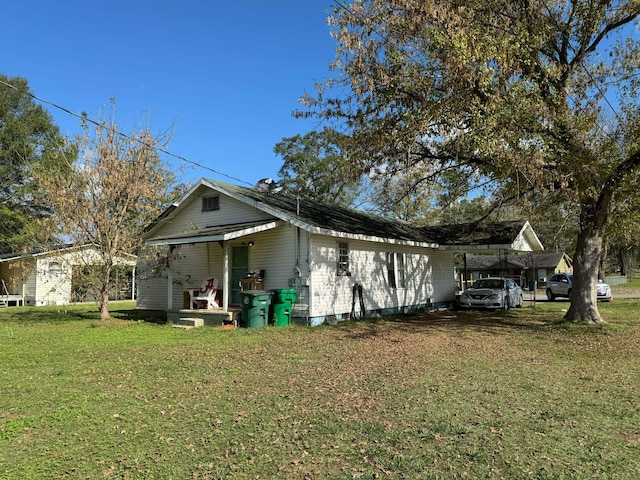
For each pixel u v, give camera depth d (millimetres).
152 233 18359
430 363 8375
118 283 19547
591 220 13617
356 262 16188
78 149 15430
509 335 12078
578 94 12461
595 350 9781
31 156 33938
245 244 15641
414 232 21656
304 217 14695
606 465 4023
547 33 12266
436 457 4215
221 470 4004
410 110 11367
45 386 6836
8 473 3977
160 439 4723
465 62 9617
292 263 14438
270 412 5535
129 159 15609
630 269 63688
